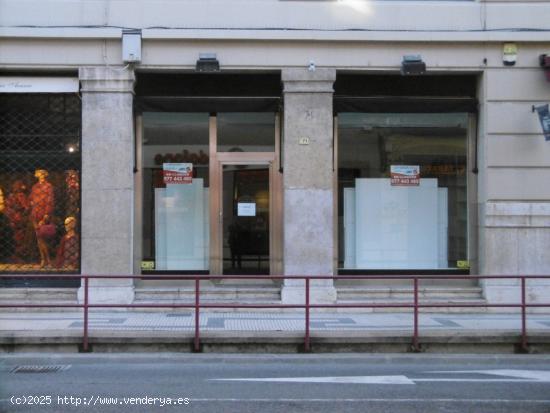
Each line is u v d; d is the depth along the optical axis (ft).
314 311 44.91
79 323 38.99
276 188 47.83
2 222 47.06
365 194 48.39
